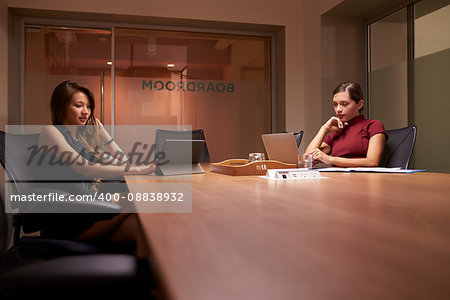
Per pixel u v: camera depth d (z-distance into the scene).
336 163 2.15
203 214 0.70
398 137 2.30
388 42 4.09
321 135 2.50
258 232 0.54
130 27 4.56
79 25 4.43
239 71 4.96
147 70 4.64
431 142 3.52
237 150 4.95
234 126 4.95
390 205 0.79
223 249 0.44
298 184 1.31
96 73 4.49
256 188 1.18
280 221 0.62
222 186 1.27
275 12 4.74
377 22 4.29
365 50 4.46
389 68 4.09
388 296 0.29
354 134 2.40
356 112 2.46
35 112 4.31
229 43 4.93
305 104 4.77
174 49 4.73
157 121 4.66
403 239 0.49
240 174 1.81
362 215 0.67
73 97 1.69
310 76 4.64
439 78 3.41
